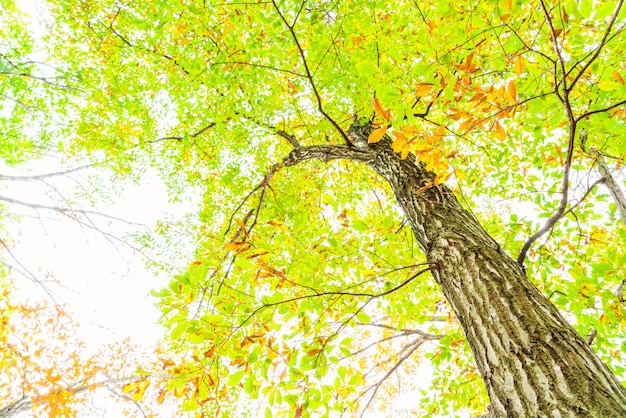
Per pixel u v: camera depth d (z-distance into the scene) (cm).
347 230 287
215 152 552
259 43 308
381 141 362
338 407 260
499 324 156
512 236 350
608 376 129
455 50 161
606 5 126
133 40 466
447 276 196
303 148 347
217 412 207
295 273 215
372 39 266
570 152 167
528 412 124
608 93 174
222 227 516
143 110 559
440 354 328
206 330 194
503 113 155
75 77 655
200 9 294
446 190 276
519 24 154
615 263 227
